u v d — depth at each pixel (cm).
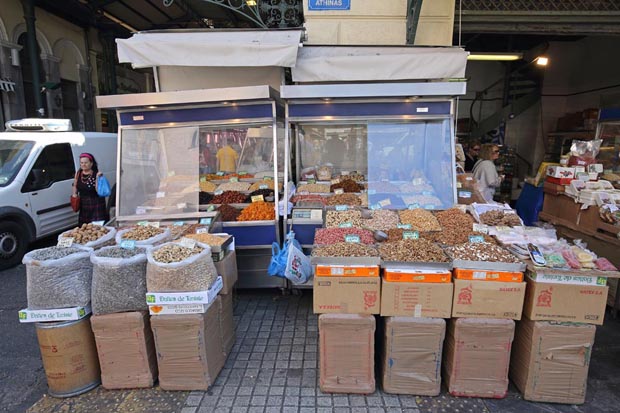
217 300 273
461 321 237
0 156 546
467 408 238
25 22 810
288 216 396
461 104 1061
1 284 458
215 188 487
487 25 570
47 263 240
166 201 406
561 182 467
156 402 247
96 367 264
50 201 573
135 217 390
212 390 258
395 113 394
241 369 281
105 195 508
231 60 412
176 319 246
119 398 253
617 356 295
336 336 244
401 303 239
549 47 949
